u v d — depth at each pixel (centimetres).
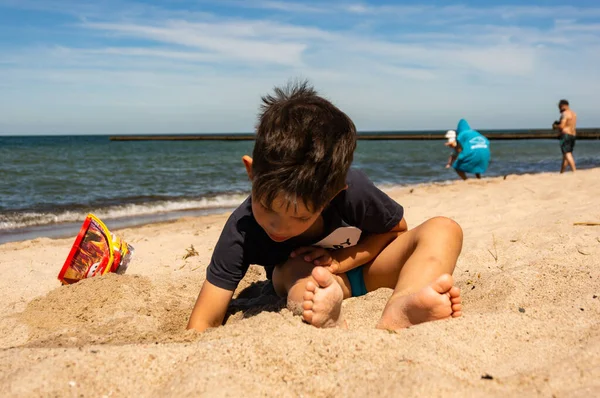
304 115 167
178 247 407
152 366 139
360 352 143
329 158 163
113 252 298
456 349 146
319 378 131
